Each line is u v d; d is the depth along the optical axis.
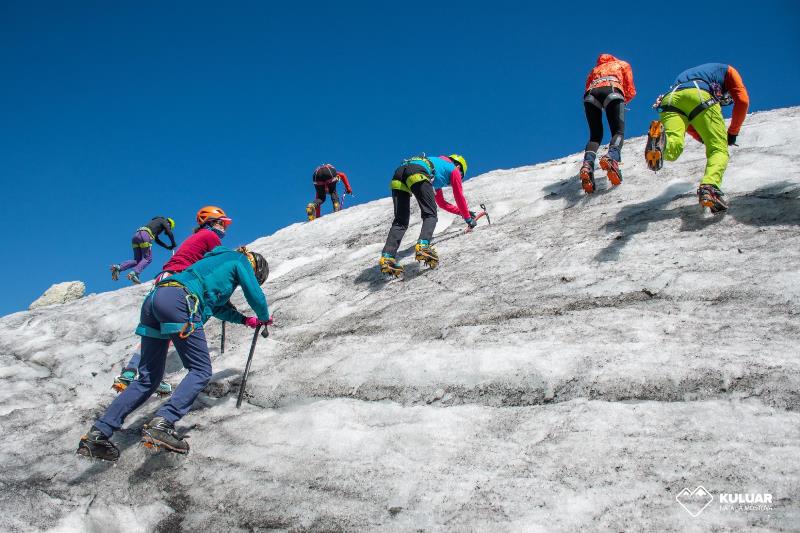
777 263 4.36
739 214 5.28
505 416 3.66
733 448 2.89
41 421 5.21
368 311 5.86
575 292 4.86
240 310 7.00
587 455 3.12
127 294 9.01
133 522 3.71
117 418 4.18
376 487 3.36
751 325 3.77
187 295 4.27
